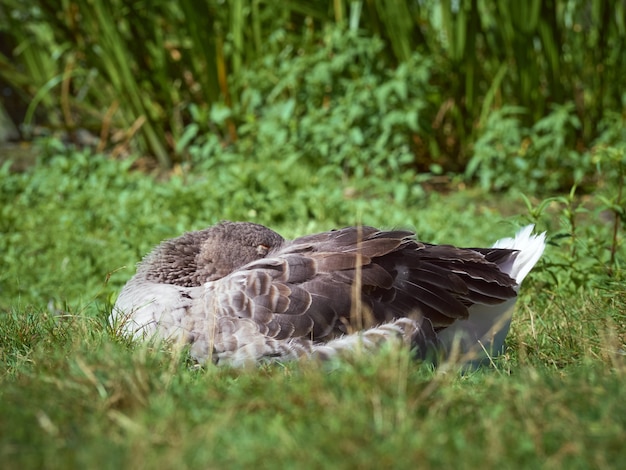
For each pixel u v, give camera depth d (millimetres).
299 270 8258
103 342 7688
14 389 6402
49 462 5090
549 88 18969
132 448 5148
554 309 9648
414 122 17031
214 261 9305
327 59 18031
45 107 21641
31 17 19922
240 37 19078
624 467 5078
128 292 8961
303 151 17562
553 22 18453
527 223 10812
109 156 20391
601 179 16766
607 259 11000
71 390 6246
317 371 6348
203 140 19688
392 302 8320
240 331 7988
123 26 19828
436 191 18344
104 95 20750
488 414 5781
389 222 13992
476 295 8539
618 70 19250
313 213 14242
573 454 5223
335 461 5043
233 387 6492
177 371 7066
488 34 19094
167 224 13461
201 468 5000
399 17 18484
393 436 5301
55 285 11766
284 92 19484
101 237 13562
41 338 8328
